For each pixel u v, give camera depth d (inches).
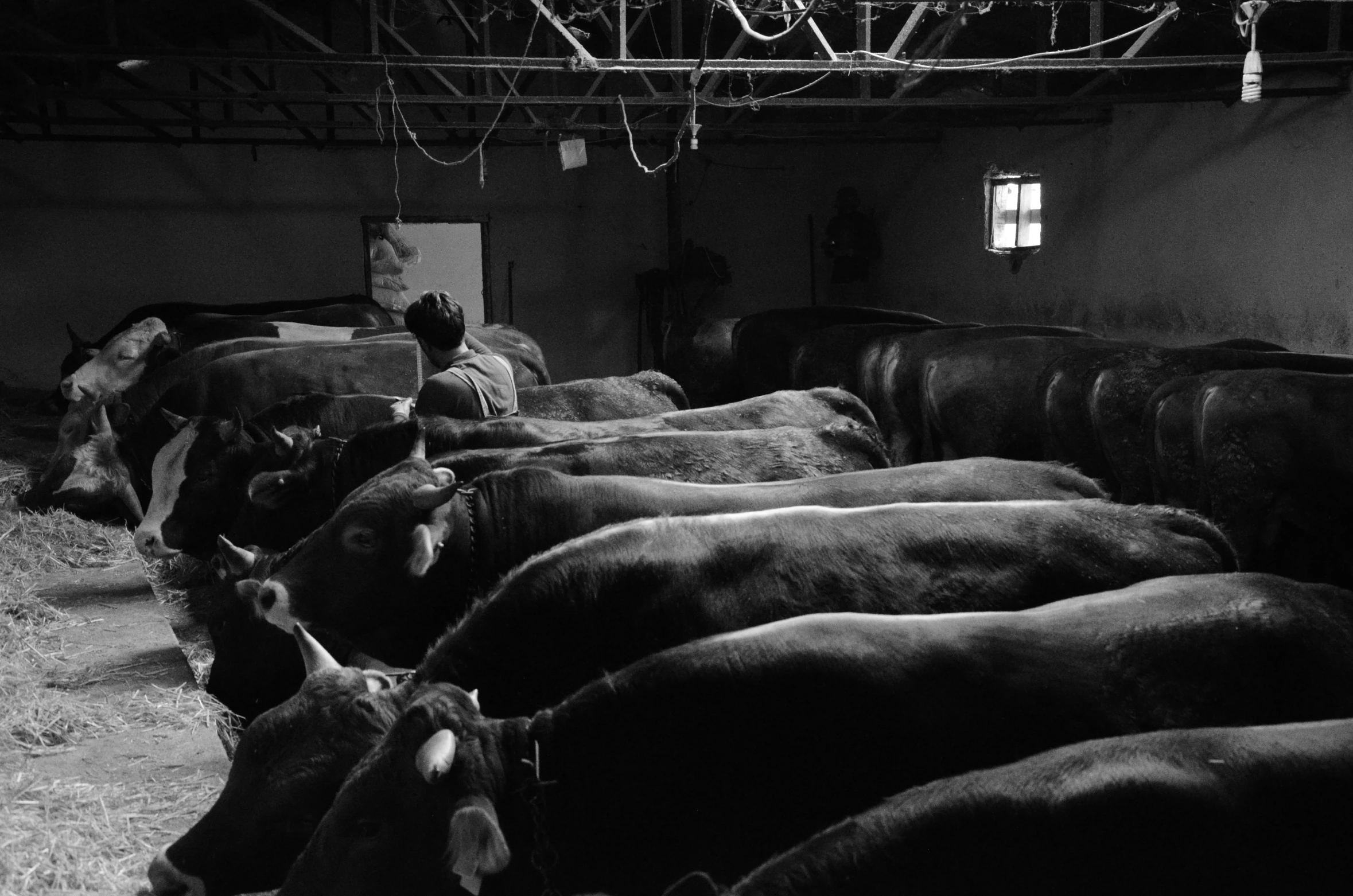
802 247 630.5
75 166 530.0
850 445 196.9
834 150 624.7
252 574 174.4
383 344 305.3
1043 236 492.7
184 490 229.6
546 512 154.3
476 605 130.5
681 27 329.1
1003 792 80.8
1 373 529.3
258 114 550.3
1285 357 278.1
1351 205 344.5
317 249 564.7
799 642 104.3
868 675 102.6
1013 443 329.7
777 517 131.9
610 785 100.3
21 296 528.7
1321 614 110.4
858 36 303.6
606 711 102.0
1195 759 83.0
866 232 606.2
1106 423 285.9
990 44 442.6
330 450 194.5
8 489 301.7
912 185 583.2
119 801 131.0
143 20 450.9
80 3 394.0
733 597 125.3
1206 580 114.6
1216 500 240.1
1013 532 130.9
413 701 102.7
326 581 146.3
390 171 569.0
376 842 97.4
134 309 543.8
